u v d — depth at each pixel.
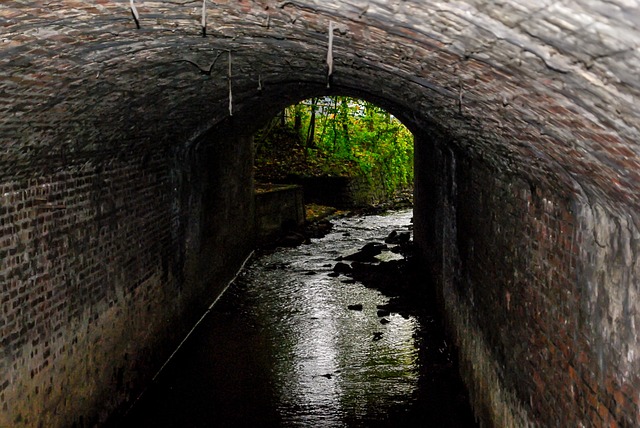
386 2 3.00
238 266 15.75
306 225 21.64
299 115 28.77
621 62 2.32
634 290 3.47
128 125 7.01
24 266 5.71
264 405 8.56
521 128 3.99
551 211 4.89
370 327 11.71
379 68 4.94
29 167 5.62
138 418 8.20
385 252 17.84
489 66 3.28
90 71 4.85
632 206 3.35
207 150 12.30
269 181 25.53
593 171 3.48
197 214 11.82
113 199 7.75
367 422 8.08
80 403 6.87
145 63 5.26
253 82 7.56
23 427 5.70
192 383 9.27
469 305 8.59
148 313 9.11
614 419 3.78
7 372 5.44
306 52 5.18
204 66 5.98
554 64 2.70
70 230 6.61
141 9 3.79
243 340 11.06
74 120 5.65
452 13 2.79
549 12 2.29
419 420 8.12
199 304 12.11
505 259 6.44
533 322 5.46
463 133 6.35
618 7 1.98
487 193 7.28
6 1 3.23
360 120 30.64
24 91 4.50
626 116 2.66
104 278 7.49
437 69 3.99
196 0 3.66
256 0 3.57
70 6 3.51
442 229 11.63
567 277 4.56
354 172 26.45
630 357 3.53
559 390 4.79
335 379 9.38
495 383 6.95
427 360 10.10
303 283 14.77
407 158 29.98
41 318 6.02
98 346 7.33
